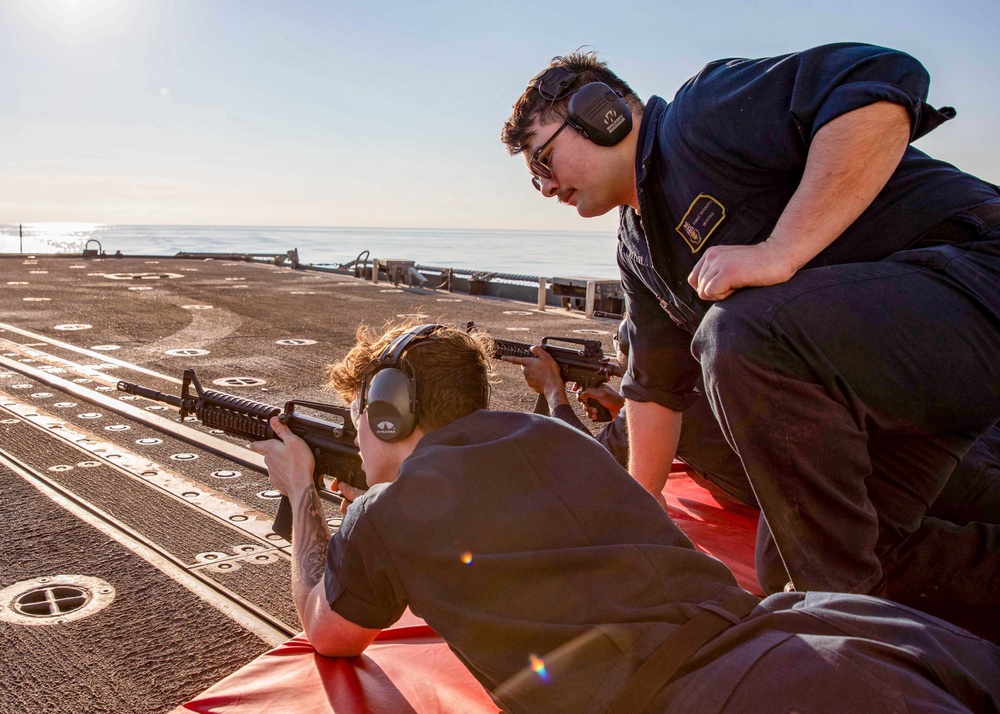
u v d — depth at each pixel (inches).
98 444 145.8
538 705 47.9
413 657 71.8
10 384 198.1
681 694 44.1
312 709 63.4
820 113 63.7
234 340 283.6
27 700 68.1
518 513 51.5
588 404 137.7
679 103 74.2
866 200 64.4
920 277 65.1
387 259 553.3
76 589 88.8
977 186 69.5
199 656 76.2
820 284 64.1
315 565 74.1
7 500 115.6
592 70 78.2
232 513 113.9
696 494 129.6
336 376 69.9
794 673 43.1
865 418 66.4
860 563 66.9
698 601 50.7
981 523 80.0
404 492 53.0
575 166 78.4
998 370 65.9
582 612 48.5
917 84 62.8
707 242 74.7
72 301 383.6
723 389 66.0
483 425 57.5
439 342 61.1
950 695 42.8
